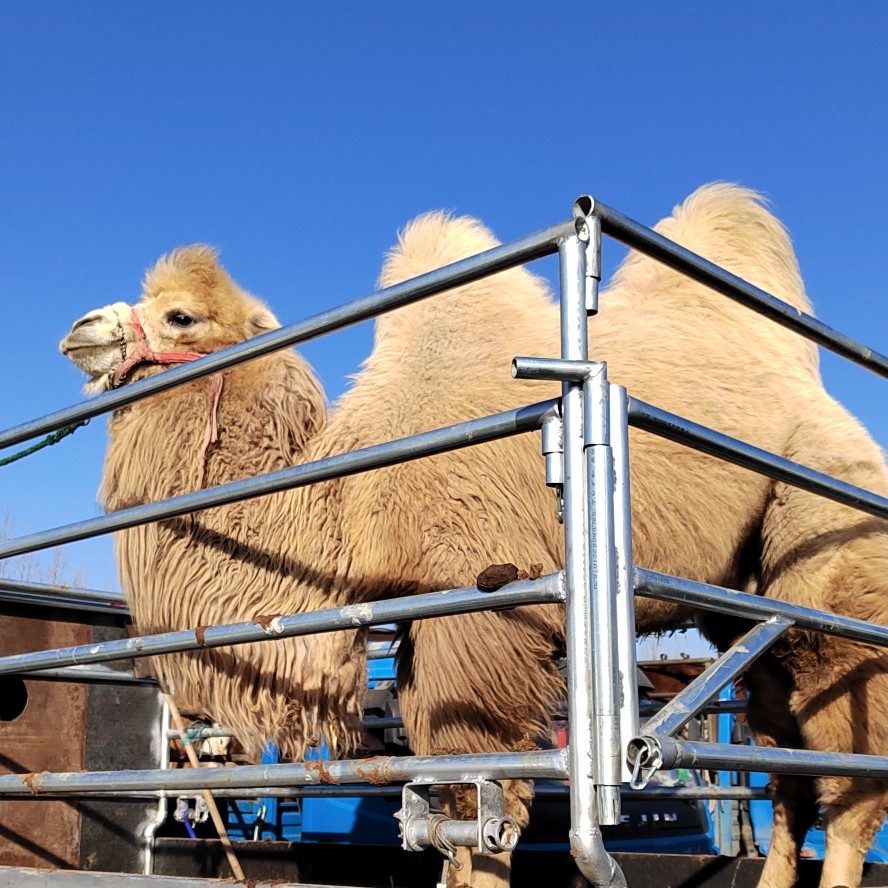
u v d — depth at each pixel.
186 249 5.25
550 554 4.45
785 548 4.89
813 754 2.79
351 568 4.45
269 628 3.19
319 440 4.76
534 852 5.79
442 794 4.13
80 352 5.06
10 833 5.26
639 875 5.69
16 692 5.51
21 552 4.09
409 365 4.82
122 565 4.84
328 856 5.85
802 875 5.27
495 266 2.84
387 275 5.27
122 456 4.91
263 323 5.20
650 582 2.55
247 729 4.48
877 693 4.59
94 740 5.71
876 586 4.64
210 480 4.75
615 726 2.35
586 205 2.64
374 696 7.14
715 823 7.83
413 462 4.43
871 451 4.99
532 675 4.19
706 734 8.33
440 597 2.78
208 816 7.11
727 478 4.89
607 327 5.07
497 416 2.75
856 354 3.70
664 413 2.70
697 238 5.51
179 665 4.62
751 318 5.29
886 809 4.55
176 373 3.57
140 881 3.55
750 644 2.86
